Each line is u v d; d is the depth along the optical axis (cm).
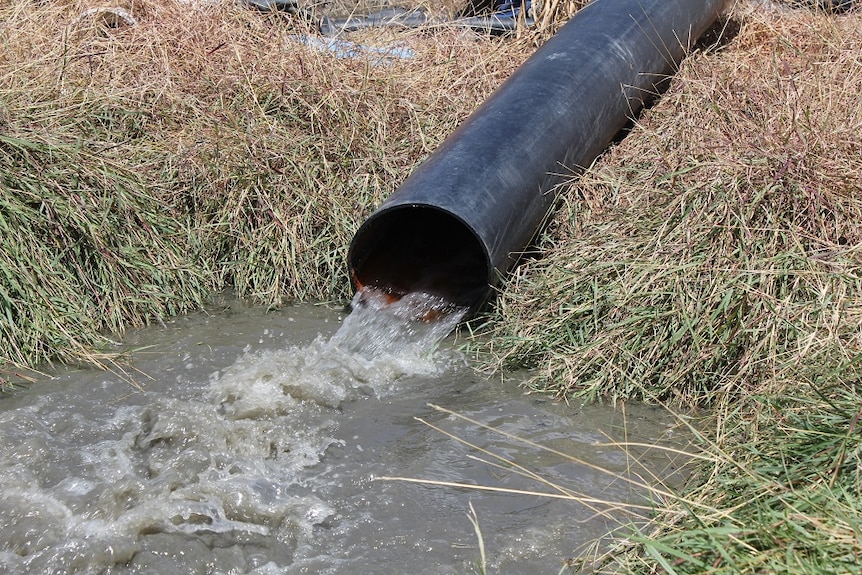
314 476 495
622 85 780
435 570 421
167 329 657
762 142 635
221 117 789
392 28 1013
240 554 437
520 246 666
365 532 451
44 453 500
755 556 357
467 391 582
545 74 755
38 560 424
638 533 387
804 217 589
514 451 517
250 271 714
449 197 633
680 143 709
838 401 442
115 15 946
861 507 365
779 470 413
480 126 704
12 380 580
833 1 995
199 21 894
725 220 591
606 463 504
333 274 708
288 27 922
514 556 431
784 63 764
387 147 774
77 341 621
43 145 677
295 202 726
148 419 538
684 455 507
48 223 650
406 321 649
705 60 873
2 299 605
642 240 620
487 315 649
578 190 717
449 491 481
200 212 737
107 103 786
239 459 507
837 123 662
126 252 677
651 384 576
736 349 557
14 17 868
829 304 534
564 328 608
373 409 562
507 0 1059
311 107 785
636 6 841
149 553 434
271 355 610
